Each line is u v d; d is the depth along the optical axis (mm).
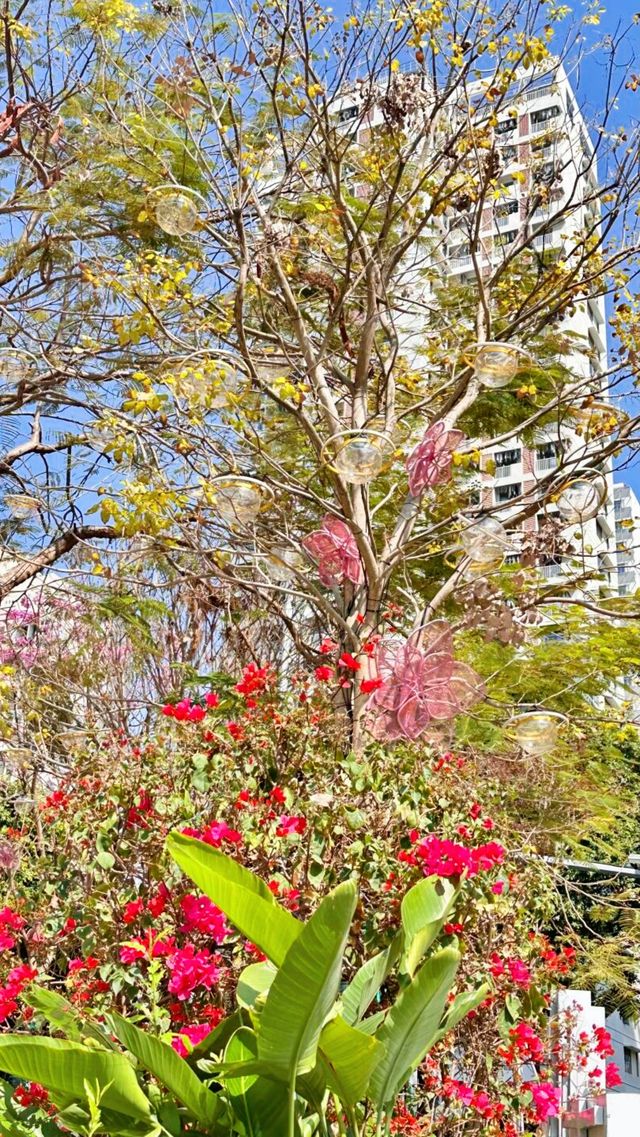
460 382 9047
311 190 9695
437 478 8281
